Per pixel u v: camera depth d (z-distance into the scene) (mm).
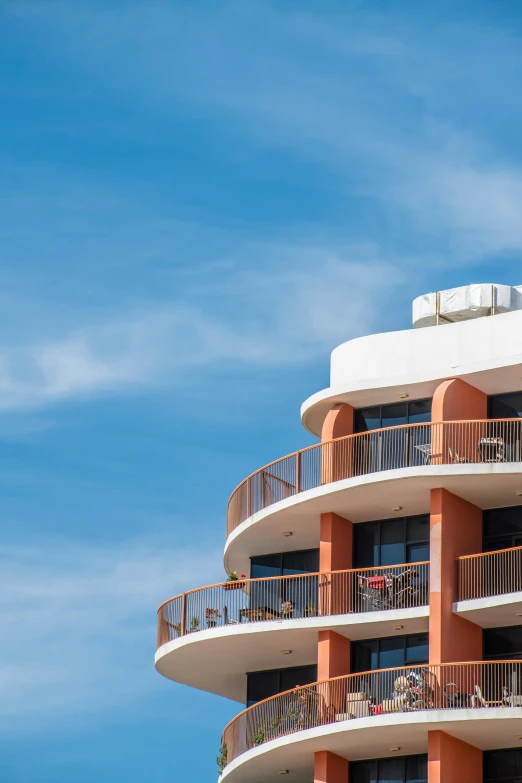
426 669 59688
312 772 62938
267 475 64875
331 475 63125
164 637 64500
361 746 60344
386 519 63781
